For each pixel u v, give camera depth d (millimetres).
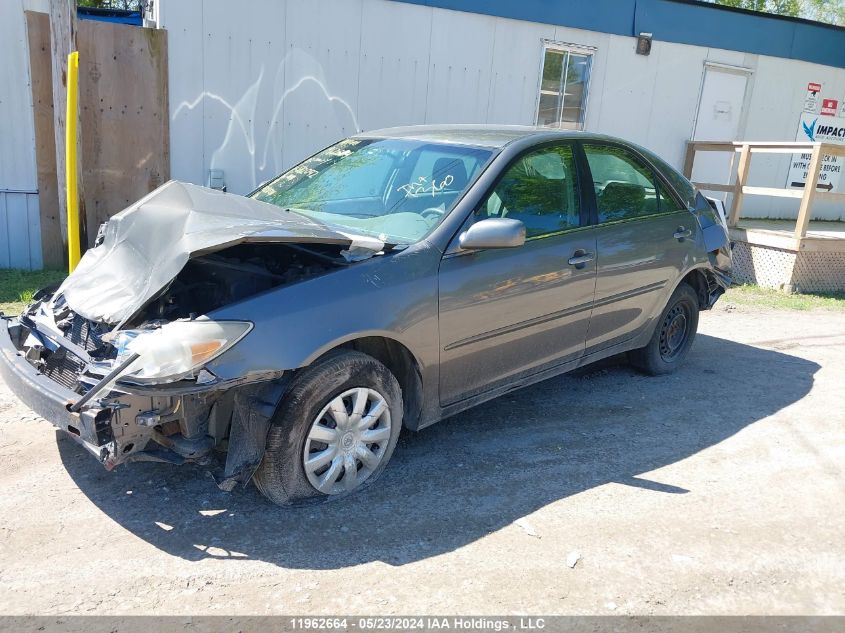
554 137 4492
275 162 8453
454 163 4176
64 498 3439
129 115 7602
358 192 4344
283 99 8305
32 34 7258
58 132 7195
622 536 3350
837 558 3268
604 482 3859
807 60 11336
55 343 3355
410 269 3557
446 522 3391
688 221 5332
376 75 8664
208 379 2918
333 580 2934
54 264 7820
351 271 3412
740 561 3203
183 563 2998
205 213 3457
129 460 3018
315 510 3424
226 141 8164
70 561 2980
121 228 3803
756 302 8477
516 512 3510
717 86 10844
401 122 8953
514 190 4125
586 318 4527
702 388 5398
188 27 7684
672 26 10172
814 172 8641
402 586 2914
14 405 4406
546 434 4434
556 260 4203
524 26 9273
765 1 23016
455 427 4477
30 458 3791
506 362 4105
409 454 4066
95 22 7227
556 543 3264
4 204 7602
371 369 3422
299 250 3580
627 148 5039
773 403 5160
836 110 12023
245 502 3471
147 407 2957
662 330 5461
